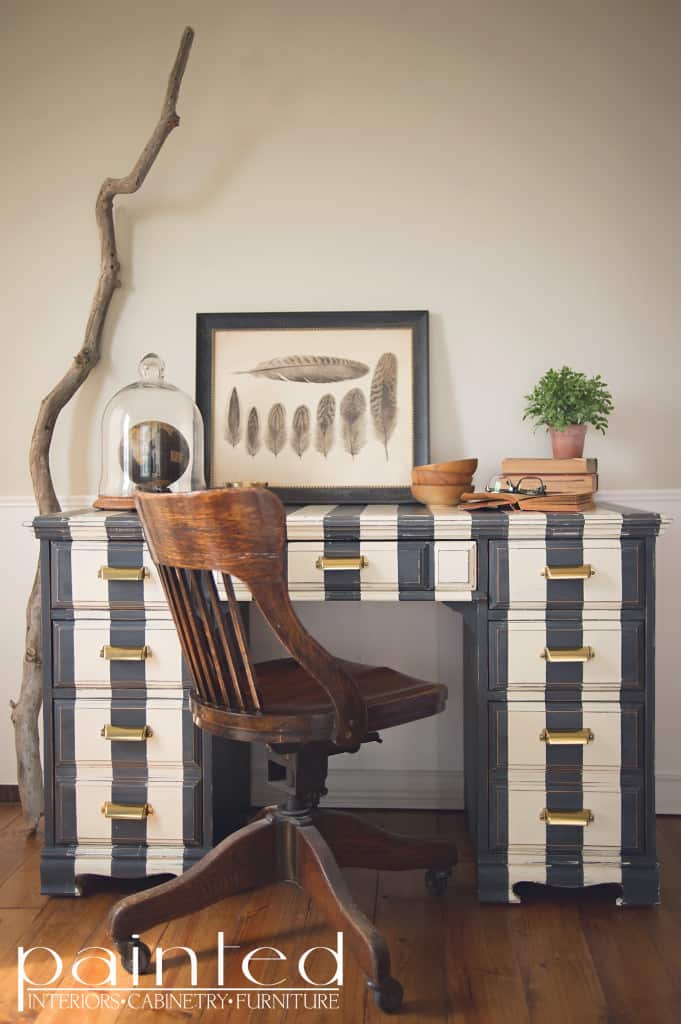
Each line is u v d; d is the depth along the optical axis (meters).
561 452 2.28
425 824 2.45
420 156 2.49
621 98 2.45
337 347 2.49
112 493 2.33
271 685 1.85
